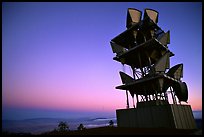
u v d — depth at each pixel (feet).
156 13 104.88
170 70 92.68
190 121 77.51
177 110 72.69
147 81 83.20
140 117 78.59
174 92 88.28
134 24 97.76
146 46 90.74
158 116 72.54
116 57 103.71
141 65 101.60
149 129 63.05
